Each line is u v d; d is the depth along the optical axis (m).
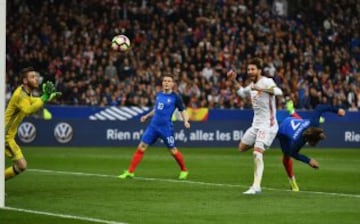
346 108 95.94
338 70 101.12
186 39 98.94
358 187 43.66
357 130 92.81
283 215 31.05
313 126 39.97
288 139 40.03
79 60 91.75
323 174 52.47
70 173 50.53
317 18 109.19
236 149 84.00
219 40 99.38
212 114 88.81
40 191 38.81
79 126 85.00
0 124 32.03
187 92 90.00
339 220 29.95
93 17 98.06
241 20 103.00
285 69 98.50
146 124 87.25
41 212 31.00
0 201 32.38
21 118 36.38
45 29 94.56
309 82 95.94
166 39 98.06
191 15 101.69
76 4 98.75
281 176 50.44
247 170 54.91
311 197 37.31
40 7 97.44
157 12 101.06
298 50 102.00
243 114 89.75
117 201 34.91
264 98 38.34
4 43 31.89
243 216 30.61
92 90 88.62
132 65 92.44
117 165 58.69
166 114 47.53
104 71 90.69
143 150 47.72
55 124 84.19
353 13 111.12
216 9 103.81
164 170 54.25
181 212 31.48
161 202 34.69
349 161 67.19
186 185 42.69
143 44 96.19
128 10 99.94
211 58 95.81
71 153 72.69
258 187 38.34
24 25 94.31
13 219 28.97
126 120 86.50
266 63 96.69
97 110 85.94
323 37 106.56
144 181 45.00
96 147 84.12
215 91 92.50
